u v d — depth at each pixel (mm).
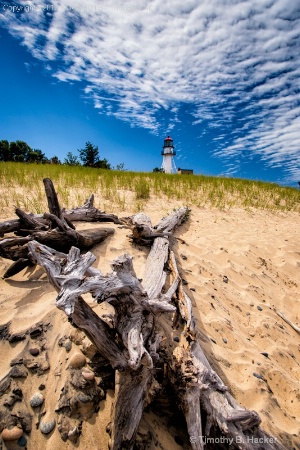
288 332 3609
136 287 2148
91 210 5055
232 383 2445
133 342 1847
